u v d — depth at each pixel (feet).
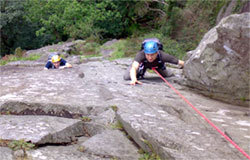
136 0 84.12
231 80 16.63
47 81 18.99
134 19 97.30
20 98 14.08
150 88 19.20
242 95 16.52
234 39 15.83
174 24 67.82
